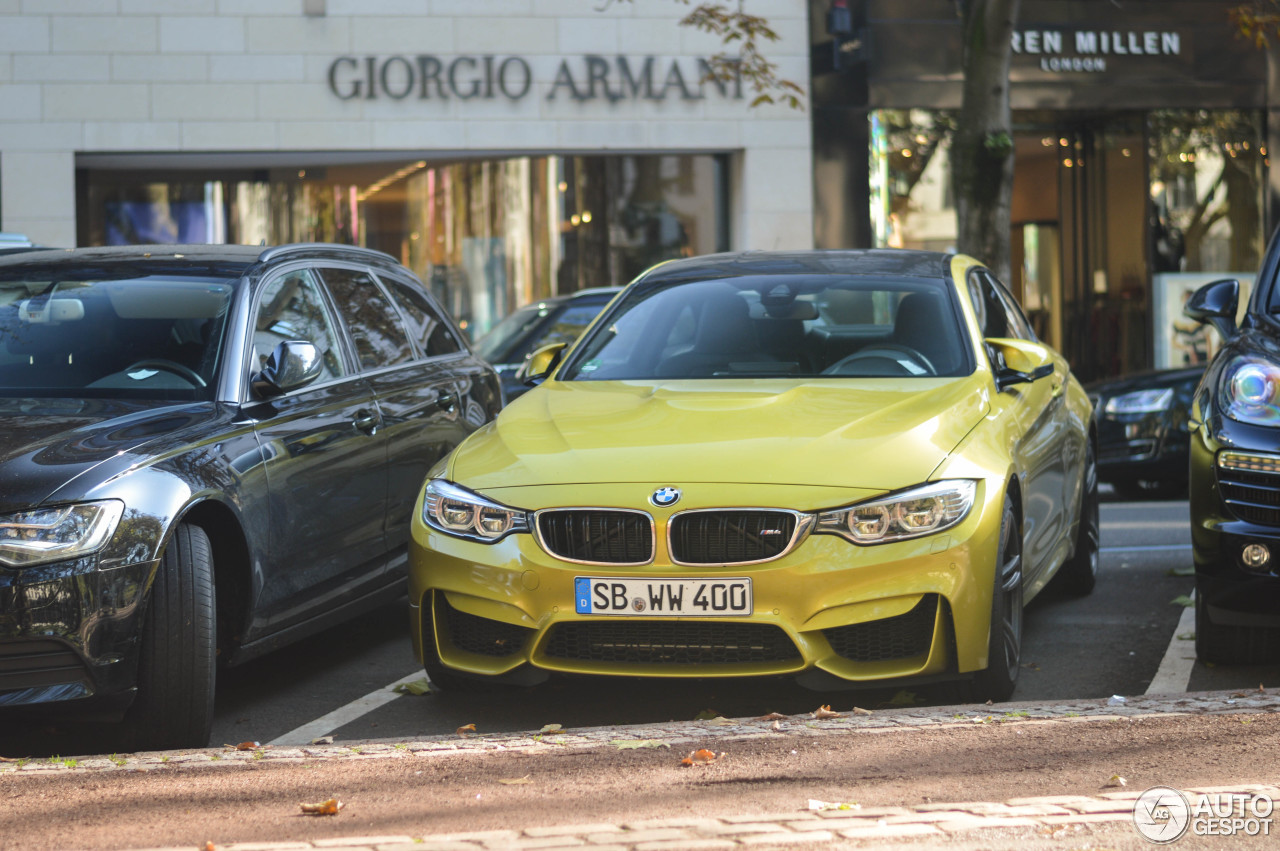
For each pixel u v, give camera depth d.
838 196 34.56
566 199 34.12
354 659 11.84
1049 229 37.56
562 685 10.45
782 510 8.68
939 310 11.38
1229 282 12.23
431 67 32.88
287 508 9.84
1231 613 10.14
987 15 25.41
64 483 8.07
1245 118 36.72
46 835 6.04
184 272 10.90
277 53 32.41
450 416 12.61
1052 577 13.20
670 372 11.18
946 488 8.93
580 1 33.34
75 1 31.80
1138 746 7.18
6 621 7.77
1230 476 9.93
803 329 11.34
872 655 8.81
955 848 5.64
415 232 33.69
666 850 5.60
